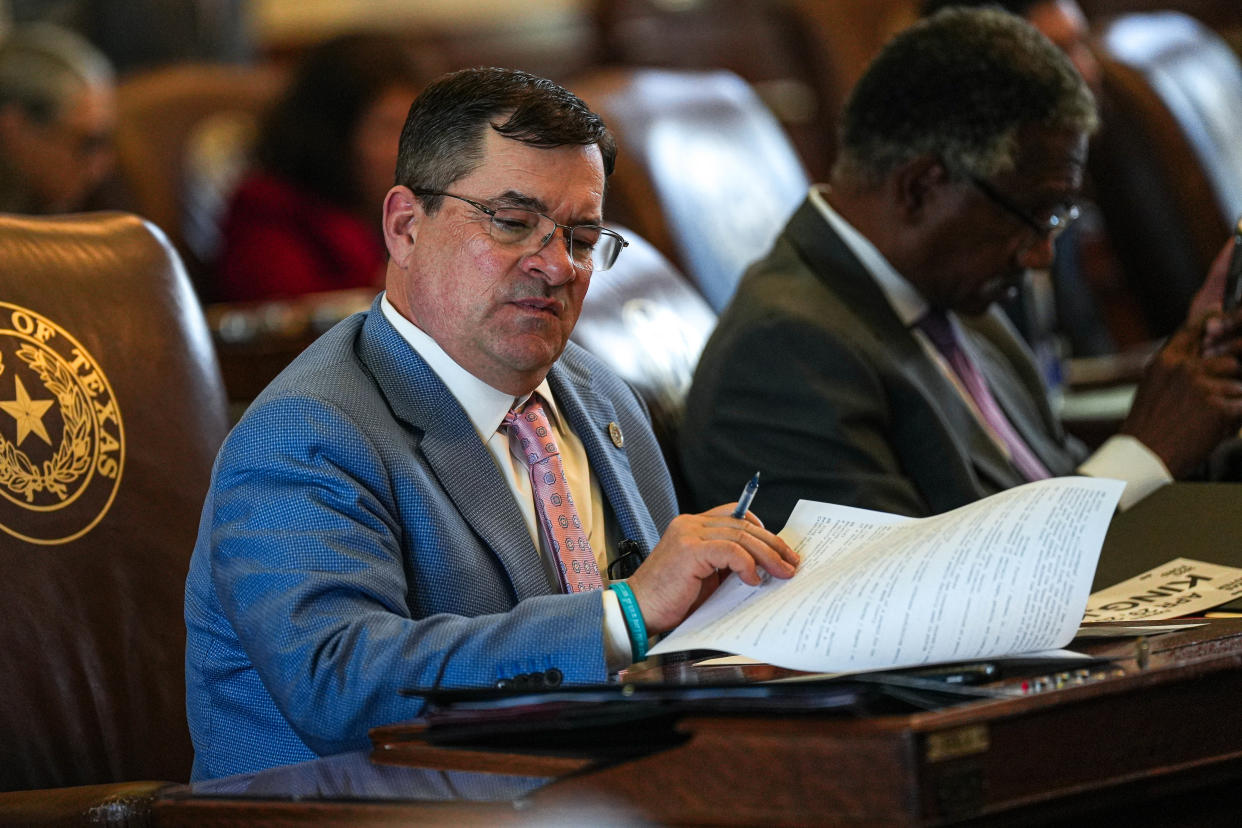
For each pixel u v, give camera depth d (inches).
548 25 920.3
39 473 249.1
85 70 481.1
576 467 238.8
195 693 220.5
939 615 179.5
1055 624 180.1
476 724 165.9
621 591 198.2
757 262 331.9
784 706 150.0
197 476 267.0
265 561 200.8
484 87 217.3
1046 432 370.0
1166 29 585.9
